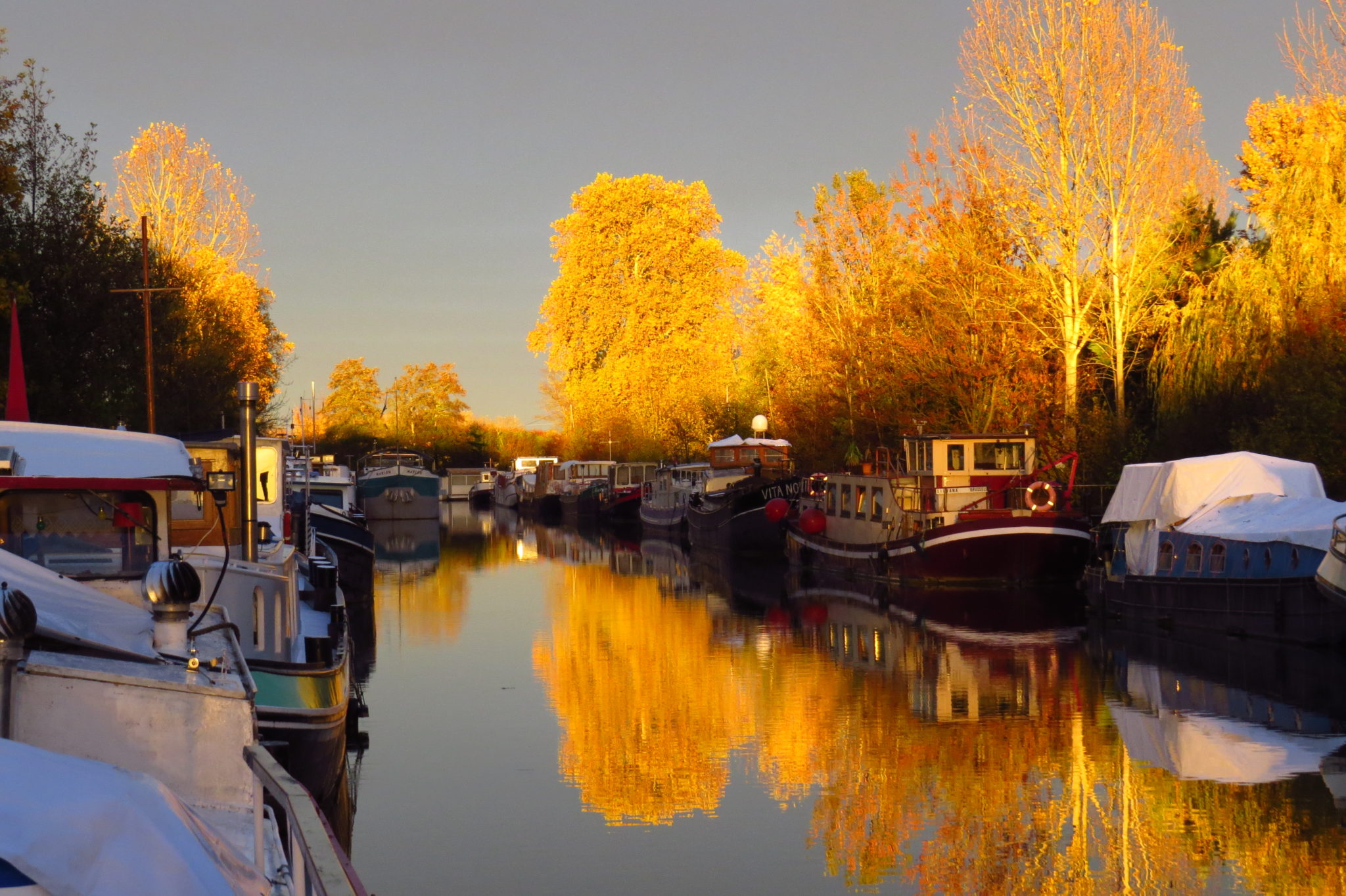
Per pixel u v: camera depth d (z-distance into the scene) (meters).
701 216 85.25
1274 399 33.47
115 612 10.27
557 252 86.94
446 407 127.88
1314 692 21.39
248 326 63.59
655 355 80.81
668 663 26.31
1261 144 46.88
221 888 5.52
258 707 13.92
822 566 44.88
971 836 14.75
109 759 8.07
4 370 32.41
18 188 32.19
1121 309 42.69
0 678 7.84
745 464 58.41
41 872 5.04
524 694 23.20
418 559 53.19
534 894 13.12
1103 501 40.75
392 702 22.59
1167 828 14.70
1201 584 27.39
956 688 22.91
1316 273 34.12
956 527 35.84
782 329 68.94
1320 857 13.59
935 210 46.44
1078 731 19.28
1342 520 24.44
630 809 16.02
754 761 18.28
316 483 51.22
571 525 79.50
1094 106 42.78
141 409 38.25
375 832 15.21
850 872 13.64
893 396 48.41
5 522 12.19
